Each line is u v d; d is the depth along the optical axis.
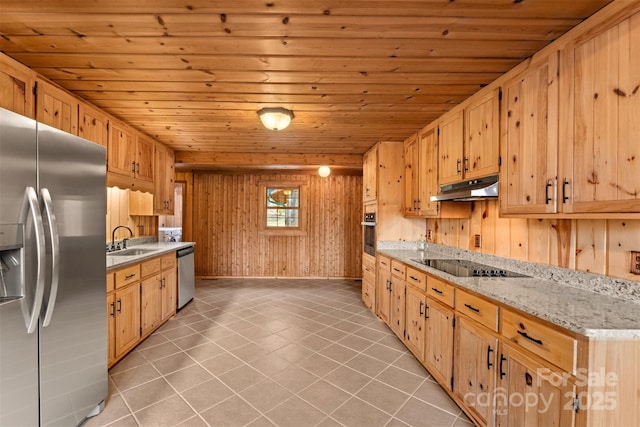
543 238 1.99
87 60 1.84
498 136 2.02
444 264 2.57
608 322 1.18
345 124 3.10
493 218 2.49
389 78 2.08
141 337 2.94
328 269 6.22
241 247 6.18
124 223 3.74
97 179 1.90
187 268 4.21
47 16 1.43
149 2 1.33
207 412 1.94
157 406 1.99
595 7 1.34
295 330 3.34
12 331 1.36
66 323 1.65
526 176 1.76
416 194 3.35
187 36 1.60
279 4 1.35
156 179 3.81
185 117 2.91
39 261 1.44
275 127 2.83
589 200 1.38
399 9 1.38
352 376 2.39
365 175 4.44
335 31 1.55
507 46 1.66
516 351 1.48
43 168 1.50
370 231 4.11
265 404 2.03
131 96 2.40
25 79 1.89
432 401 2.07
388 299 3.37
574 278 1.76
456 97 2.38
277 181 6.18
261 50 1.74
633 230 1.47
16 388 1.38
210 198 6.13
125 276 2.64
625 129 1.23
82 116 2.43
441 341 2.21
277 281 5.90
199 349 2.84
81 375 1.76
